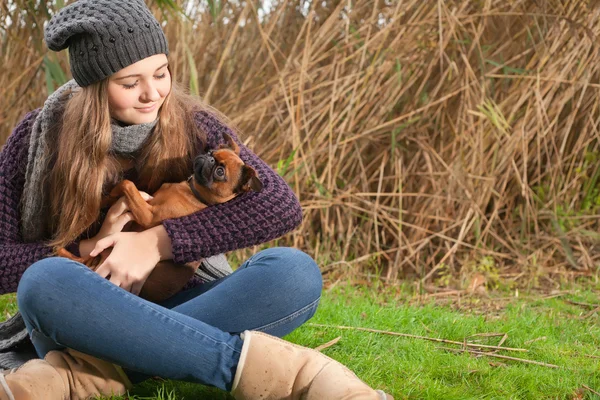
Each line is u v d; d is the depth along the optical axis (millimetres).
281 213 2557
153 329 2172
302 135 5043
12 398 2098
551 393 2740
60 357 2303
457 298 4469
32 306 2152
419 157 5227
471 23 5047
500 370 2924
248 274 2402
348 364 2893
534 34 5121
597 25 5016
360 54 4980
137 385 2559
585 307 4266
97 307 2146
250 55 5184
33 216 2521
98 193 2445
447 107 5109
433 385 2641
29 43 4699
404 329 3488
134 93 2445
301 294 2449
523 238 5223
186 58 4984
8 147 2596
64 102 2576
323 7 5164
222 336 2246
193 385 2592
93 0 2398
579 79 5086
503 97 5176
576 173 5332
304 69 4789
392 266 4965
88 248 2518
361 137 5070
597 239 5277
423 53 4980
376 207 5016
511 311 4016
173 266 2502
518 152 5242
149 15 2443
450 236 5156
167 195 2535
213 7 4445
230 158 2535
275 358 2211
